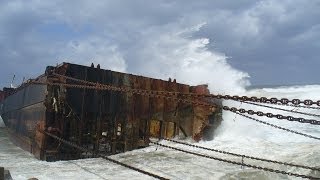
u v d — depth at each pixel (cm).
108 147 1521
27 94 1727
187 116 1742
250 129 1972
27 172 1192
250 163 1348
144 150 1584
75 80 1382
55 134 1416
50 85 1429
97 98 1505
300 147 1630
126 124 1569
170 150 1577
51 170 1229
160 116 1662
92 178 1122
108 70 1538
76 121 1464
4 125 2478
